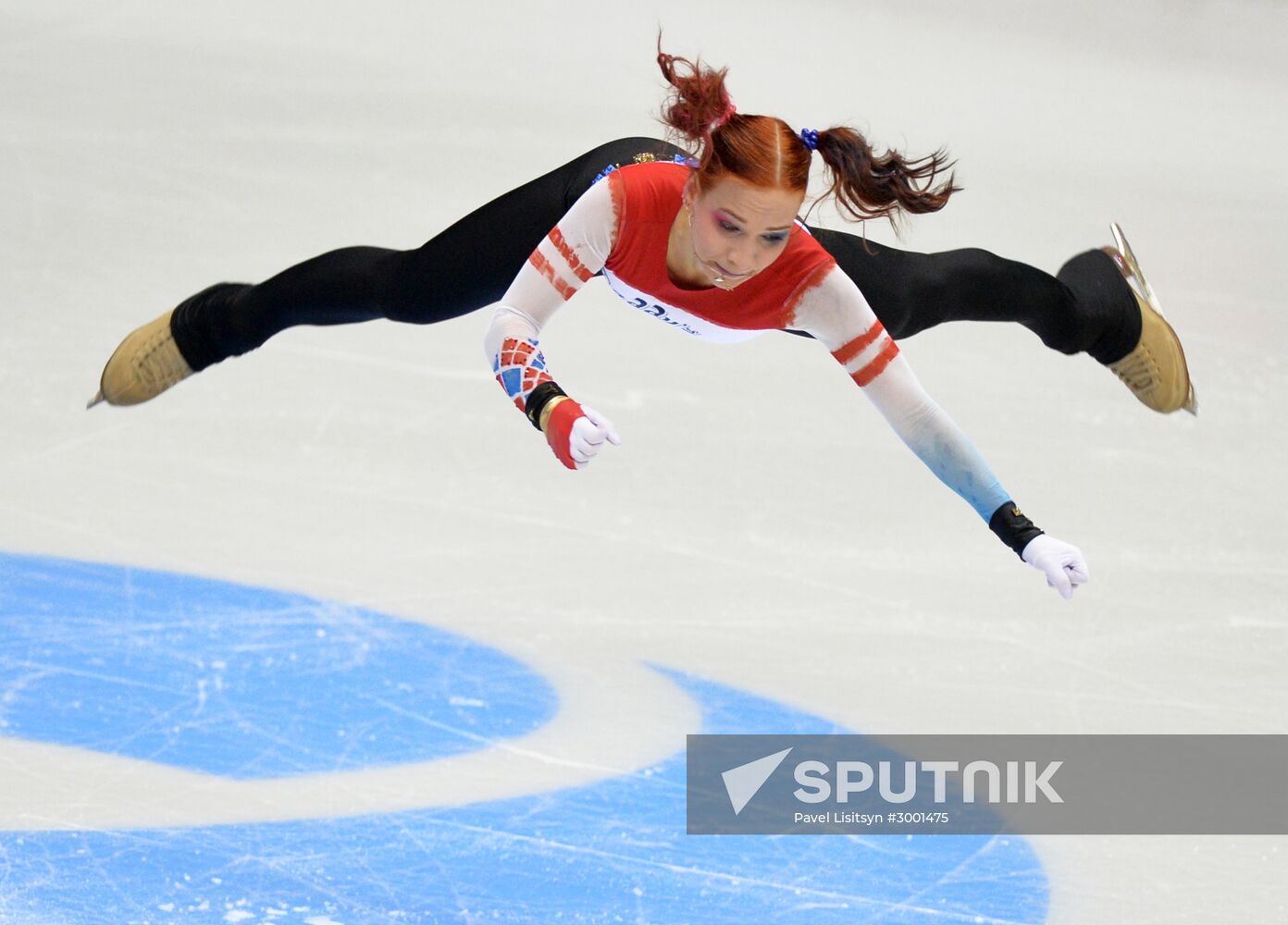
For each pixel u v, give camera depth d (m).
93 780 12.10
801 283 10.45
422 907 10.73
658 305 10.72
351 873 11.08
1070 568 9.97
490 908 10.80
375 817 11.88
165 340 14.39
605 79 40.16
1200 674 15.12
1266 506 19.22
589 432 9.09
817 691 14.48
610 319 23.89
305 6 45.44
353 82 36.84
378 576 16.19
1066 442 20.72
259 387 20.52
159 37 38.88
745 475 19.14
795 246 10.42
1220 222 33.19
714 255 9.69
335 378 20.97
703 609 15.95
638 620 15.65
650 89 39.34
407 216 26.88
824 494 18.80
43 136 29.02
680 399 21.19
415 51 41.38
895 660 15.14
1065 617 16.20
